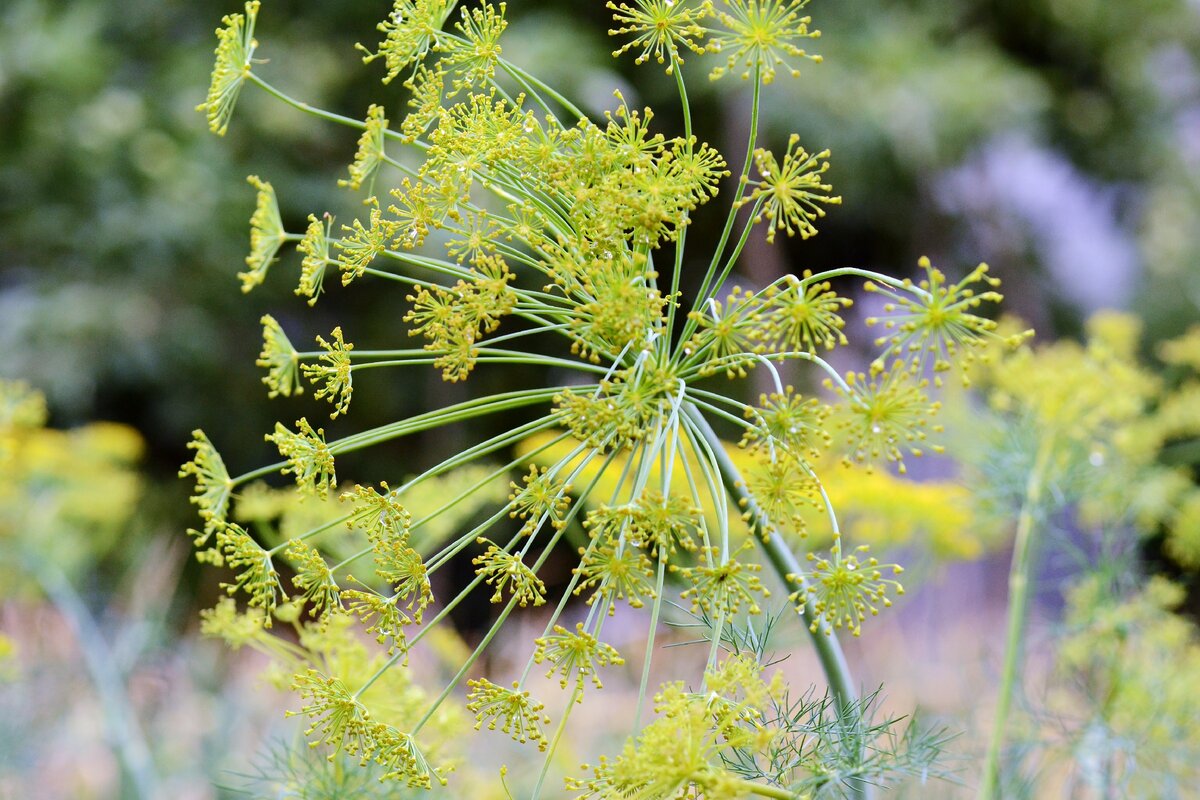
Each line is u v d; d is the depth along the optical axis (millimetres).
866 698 1688
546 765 1396
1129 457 2916
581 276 1514
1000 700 2225
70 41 9516
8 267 10180
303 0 10383
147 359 9570
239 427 10531
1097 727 2498
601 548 1427
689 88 9672
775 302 1454
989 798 2090
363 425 10586
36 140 9453
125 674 3684
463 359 1531
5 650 2883
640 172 1450
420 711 2033
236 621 2051
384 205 7547
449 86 2604
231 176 9773
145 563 4273
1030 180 12398
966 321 1376
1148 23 12703
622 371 1521
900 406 1388
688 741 1329
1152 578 2908
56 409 9742
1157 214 12812
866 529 2938
